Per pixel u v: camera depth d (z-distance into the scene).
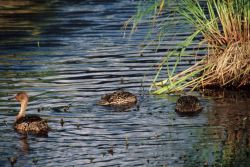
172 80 39.94
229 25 39.41
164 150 30.27
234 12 39.22
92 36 52.41
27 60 45.81
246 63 39.06
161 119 34.09
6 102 37.03
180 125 33.28
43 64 44.62
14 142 31.39
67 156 29.66
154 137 31.72
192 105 35.31
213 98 37.53
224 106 36.16
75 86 39.56
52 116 34.62
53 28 55.78
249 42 39.03
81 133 32.28
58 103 36.62
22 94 34.09
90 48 48.62
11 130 33.00
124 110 35.41
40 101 36.97
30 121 32.94
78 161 29.08
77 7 64.44
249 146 30.62
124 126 33.12
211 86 39.53
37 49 49.00
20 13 62.38
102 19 58.34
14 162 28.95
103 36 52.16
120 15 59.69
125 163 28.88
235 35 39.31
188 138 31.64
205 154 29.80
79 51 47.84
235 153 29.88
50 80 40.84
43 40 51.72
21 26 56.91
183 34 50.69
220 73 39.25
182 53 40.41
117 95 36.31
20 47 49.75
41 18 59.91
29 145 30.98
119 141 31.31
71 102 36.72
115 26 55.38
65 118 34.31
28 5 66.19
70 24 56.97
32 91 38.66
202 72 41.28
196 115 34.75
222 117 34.41
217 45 39.91
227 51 39.09
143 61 44.50
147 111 35.31
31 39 52.22
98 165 28.66
